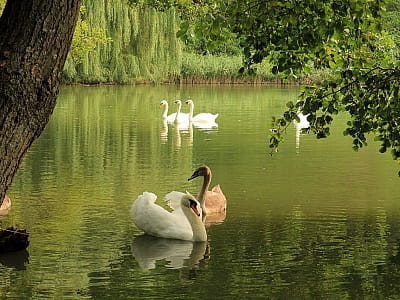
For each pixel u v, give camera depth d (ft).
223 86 226.79
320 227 44.88
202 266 36.58
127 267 36.32
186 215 42.88
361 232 43.45
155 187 58.39
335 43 26.18
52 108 16.57
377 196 54.85
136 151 80.43
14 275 34.71
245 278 34.42
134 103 151.02
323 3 23.49
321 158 75.36
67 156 75.31
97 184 59.00
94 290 32.50
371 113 25.66
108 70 186.29
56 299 31.12
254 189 57.82
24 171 65.16
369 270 35.63
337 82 25.71
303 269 35.83
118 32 179.22
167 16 186.50
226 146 85.46
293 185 59.41
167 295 31.86
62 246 40.09
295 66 25.86
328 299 31.24
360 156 77.00
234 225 45.73
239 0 23.80
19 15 16.06
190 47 240.73
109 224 45.44
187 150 81.82
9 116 16.01
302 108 25.95
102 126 106.42
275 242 41.29
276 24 24.45
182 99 167.84
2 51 15.99
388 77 25.13
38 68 16.07
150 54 186.50
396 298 31.37
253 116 127.95
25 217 46.80
